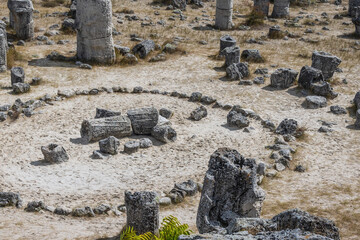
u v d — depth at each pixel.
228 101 40.84
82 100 39.62
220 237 11.20
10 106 36.94
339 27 68.50
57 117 36.12
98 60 48.78
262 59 51.69
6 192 24.91
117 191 26.64
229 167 18.91
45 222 23.16
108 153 30.94
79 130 34.22
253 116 37.34
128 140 33.22
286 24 68.50
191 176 28.58
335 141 33.81
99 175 28.41
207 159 30.86
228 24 65.31
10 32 56.59
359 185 27.44
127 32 61.00
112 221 23.56
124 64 49.47
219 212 19.17
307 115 38.53
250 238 10.98
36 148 31.30
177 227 17.69
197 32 63.12
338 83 45.78
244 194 19.03
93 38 47.78
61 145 31.78
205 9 77.81
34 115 36.22
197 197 26.31
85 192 26.42
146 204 20.62
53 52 49.91
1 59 44.31
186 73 47.59
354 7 74.44
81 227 22.78
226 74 46.66
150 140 32.91
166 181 27.91
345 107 40.28
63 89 41.47
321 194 26.25
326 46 58.53
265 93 42.94
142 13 70.75
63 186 26.97
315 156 31.47
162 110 36.91
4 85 41.50
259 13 71.44
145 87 43.41
